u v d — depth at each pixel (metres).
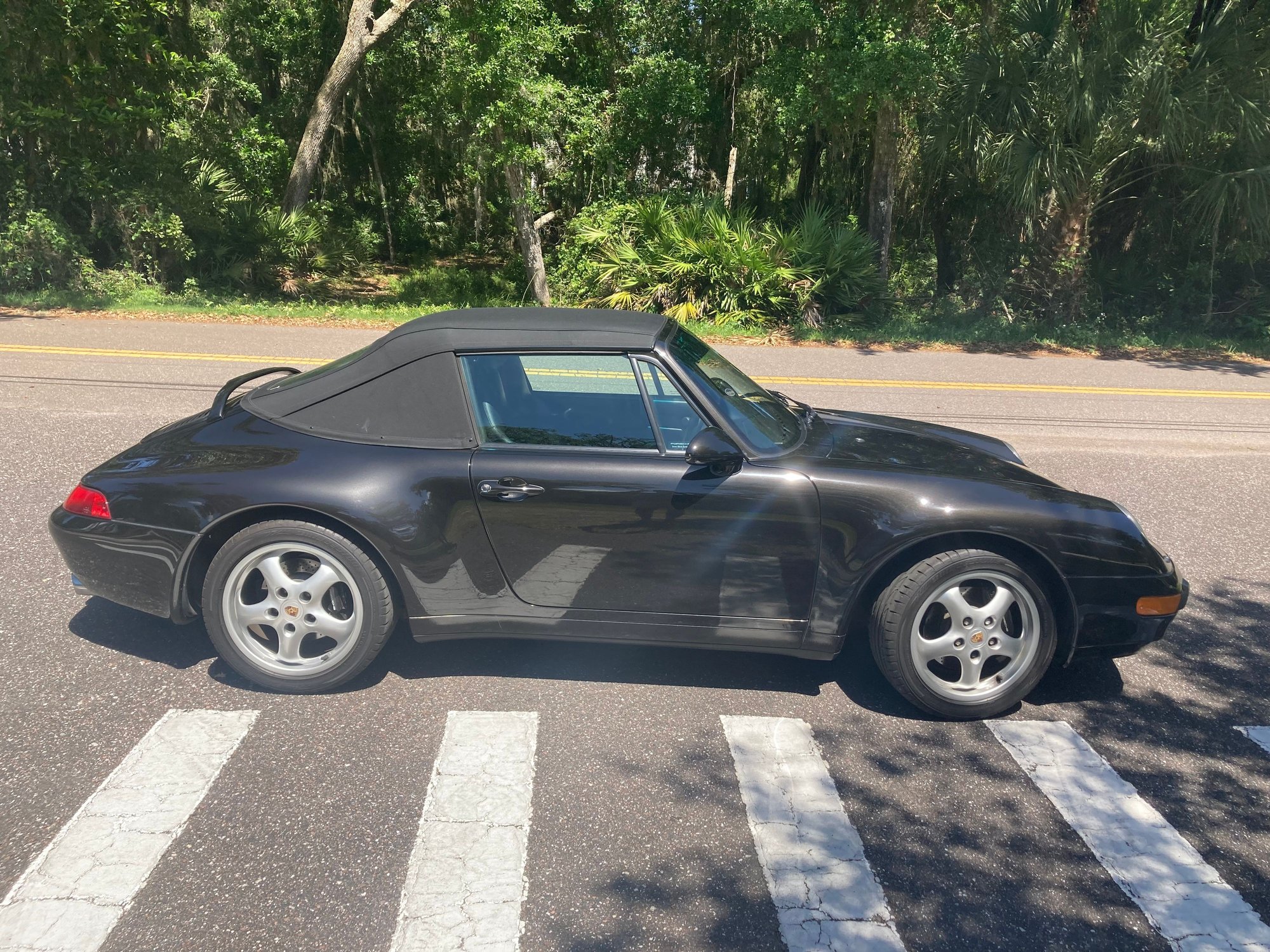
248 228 21.06
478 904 2.67
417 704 3.79
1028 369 13.55
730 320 16.89
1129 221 18.95
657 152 25.30
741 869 2.87
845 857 2.95
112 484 3.84
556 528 3.74
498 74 20.23
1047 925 2.69
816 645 3.83
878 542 3.67
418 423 3.83
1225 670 4.36
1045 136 16.11
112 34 18.53
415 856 2.86
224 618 3.74
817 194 28.64
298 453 3.79
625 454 3.76
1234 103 15.12
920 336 16.66
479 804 3.14
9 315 14.68
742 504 3.69
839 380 11.85
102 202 18.72
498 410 3.82
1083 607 3.76
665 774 3.36
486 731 3.59
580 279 18.64
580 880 2.79
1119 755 3.61
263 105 29.80
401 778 3.27
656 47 24.02
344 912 2.62
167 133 21.52
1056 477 7.52
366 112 32.09
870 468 3.82
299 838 2.93
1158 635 3.88
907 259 25.05
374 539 3.67
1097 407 10.65
